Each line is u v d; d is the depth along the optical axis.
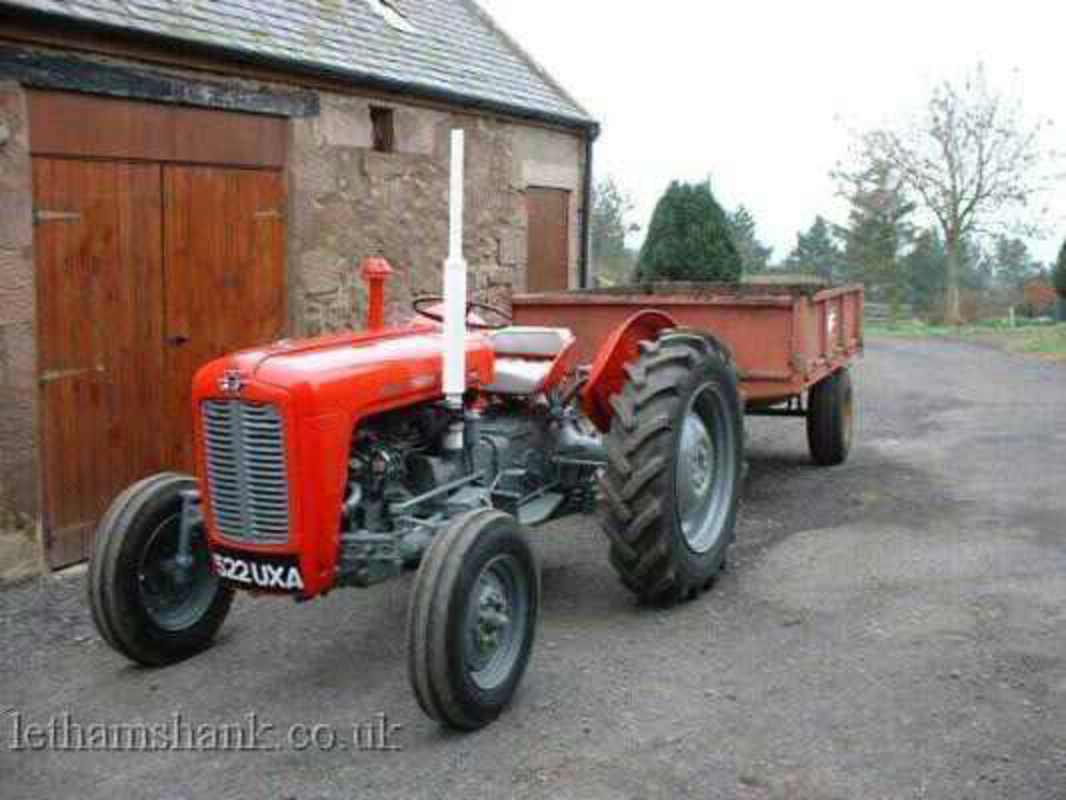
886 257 38.69
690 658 4.39
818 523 6.30
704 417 5.21
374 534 3.96
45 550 5.77
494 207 9.52
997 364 15.80
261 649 4.64
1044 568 5.36
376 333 4.52
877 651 4.40
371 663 4.47
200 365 6.70
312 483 3.80
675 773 3.50
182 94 6.41
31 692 4.27
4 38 5.41
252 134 6.99
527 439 5.02
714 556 5.08
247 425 3.83
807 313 6.67
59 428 5.84
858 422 10.02
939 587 5.12
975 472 7.59
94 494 6.05
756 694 4.05
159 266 6.38
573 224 10.96
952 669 4.20
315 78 7.39
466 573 3.70
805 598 5.04
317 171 7.48
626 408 4.75
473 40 10.29
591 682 4.18
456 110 8.91
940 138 30.91
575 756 3.62
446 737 3.79
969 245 39.31
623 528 4.71
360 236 7.94
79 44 5.77
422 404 4.39
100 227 6.02
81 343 5.94
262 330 7.16
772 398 6.68
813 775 3.46
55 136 5.73
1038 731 3.71
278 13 7.68
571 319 6.91
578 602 5.07
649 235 15.00
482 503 4.34
